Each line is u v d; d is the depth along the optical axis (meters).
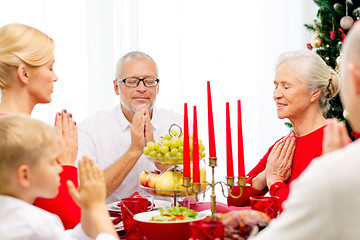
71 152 1.59
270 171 1.92
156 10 3.79
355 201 0.71
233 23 3.98
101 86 3.64
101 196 1.12
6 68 1.53
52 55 1.61
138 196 1.66
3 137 1.04
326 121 1.93
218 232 1.02
